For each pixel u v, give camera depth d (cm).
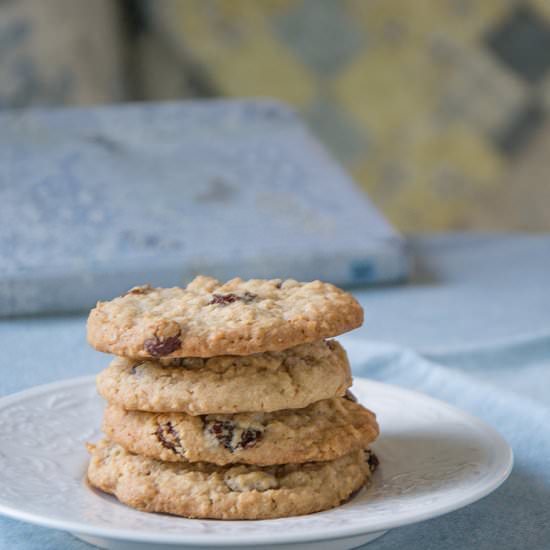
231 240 98
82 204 104
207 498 58
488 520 60
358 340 81
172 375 59
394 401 66
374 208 108
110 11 164
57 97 158
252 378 59
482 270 106
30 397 66
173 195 107
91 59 161
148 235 98
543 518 61
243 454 59
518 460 66
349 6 176
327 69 178
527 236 120
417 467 61
